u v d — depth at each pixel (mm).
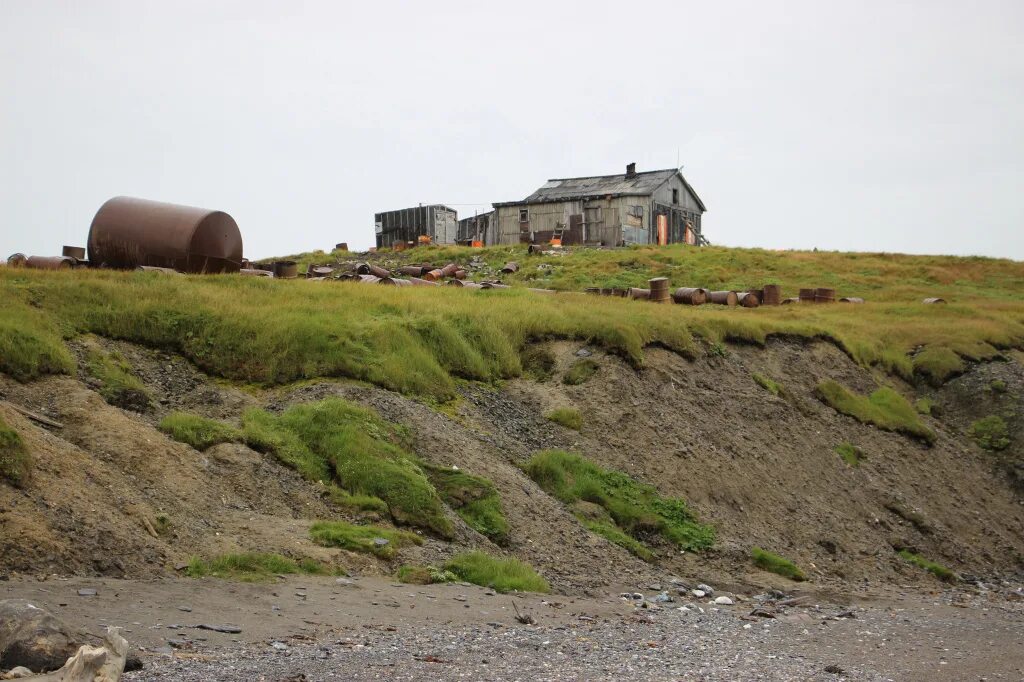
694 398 27328
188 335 22219
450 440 20859
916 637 15477
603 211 65125
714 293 43094
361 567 15117
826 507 25031
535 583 16312
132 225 28859
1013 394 34125
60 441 14859
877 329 38438
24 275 23125
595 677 10375
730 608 17266
